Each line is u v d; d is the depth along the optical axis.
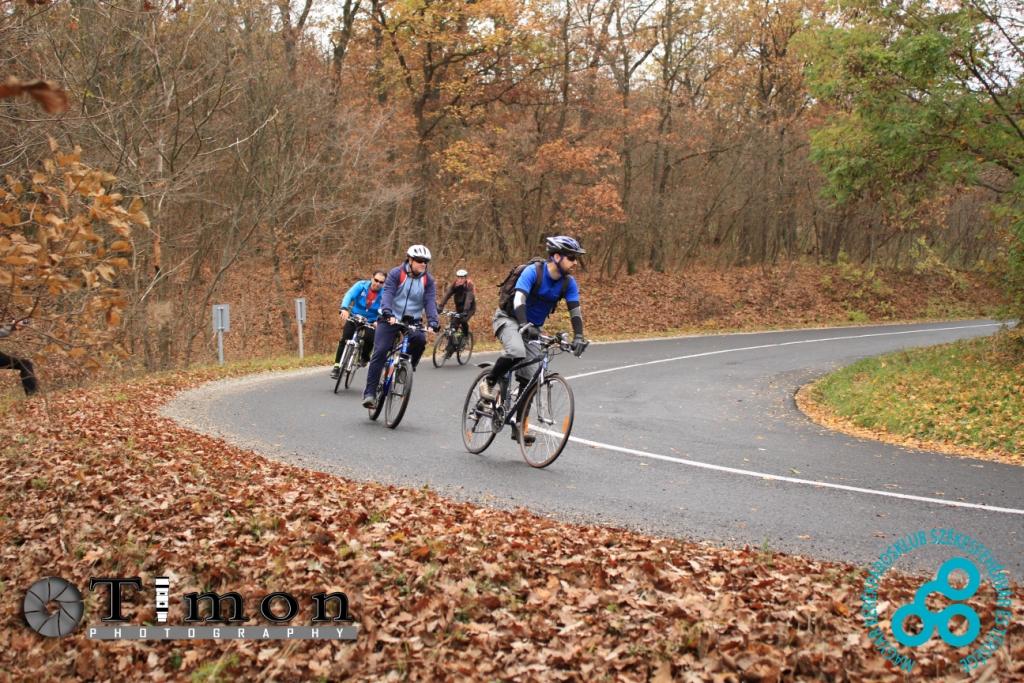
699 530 6.48
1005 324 16.98
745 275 39.09
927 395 14.06
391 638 4.37
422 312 11.20
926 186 18.70
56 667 4.65
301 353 22.02
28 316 5.51
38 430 10.34
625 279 36.59
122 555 5.59
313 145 27.12
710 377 18.45
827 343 26.78
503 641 4.25
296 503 6.57
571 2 34.53
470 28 33.75
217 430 10.75
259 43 24.92
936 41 15.36
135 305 19.52
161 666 4.51
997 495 7.85
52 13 10.25
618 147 35.12
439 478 8.18
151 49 18.52
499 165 32.03
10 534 6.52
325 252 28.81
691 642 4.00
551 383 8.68
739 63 37.59
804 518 6.88
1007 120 16.67
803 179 38.09
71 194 5.27
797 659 3.78
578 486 7.94
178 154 20.98
